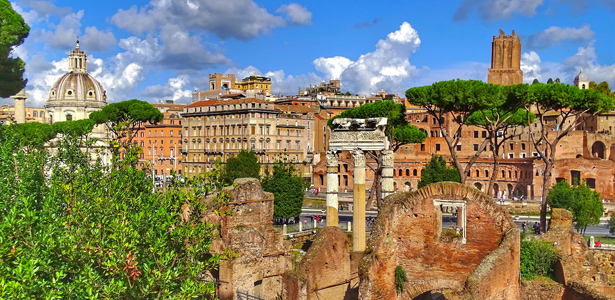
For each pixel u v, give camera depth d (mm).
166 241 27891
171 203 29469
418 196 33562
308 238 67688
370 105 91375
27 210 26141
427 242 33406
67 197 29438
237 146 154125
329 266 37750
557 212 45375
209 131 162875
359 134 43750
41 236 26109
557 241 44312
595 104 70062
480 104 67312
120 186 31266
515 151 146125
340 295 38781
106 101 177125
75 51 172750
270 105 155000
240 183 39250
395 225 33969
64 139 42625
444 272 33062
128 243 25953
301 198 84875
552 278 42219
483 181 137000
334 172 44781
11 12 56344
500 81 171750
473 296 29031
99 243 25953
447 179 106125
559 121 143625
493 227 32094
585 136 136375
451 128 155750
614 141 136750
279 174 86312
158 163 191750
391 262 33344
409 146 142750
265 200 40656
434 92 69250
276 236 41656
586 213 75188
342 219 90938
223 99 184250
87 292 24156
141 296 26781
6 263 24922
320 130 176125
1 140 41688
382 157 45875
